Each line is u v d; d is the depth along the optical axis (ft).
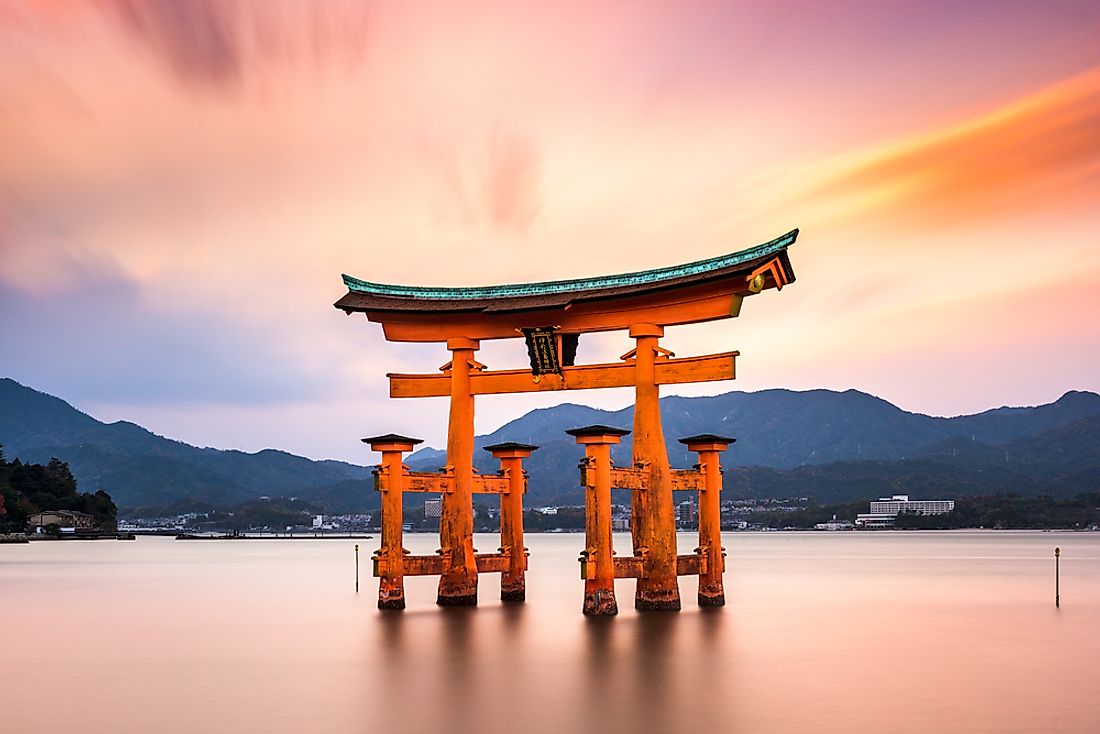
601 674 97.86
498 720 78.48
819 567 366.63
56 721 79.05
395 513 147.43
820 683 93.97
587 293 139.44
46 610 177.88
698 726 76.54
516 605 158.30
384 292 153.48
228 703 85.51
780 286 131.95
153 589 237.66
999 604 184.44
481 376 148.56
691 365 133.69
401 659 107.24
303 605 180.86
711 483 155.43
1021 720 78.69
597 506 135.44
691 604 157.69
